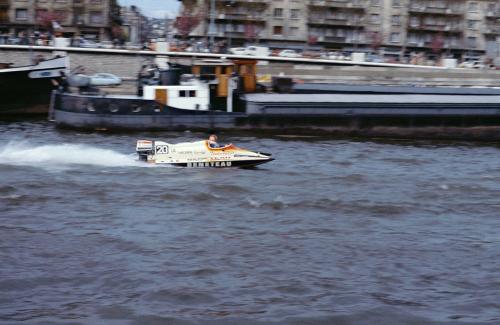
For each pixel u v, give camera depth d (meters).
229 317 19.73
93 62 80.06
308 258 24.41
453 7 121.75
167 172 37.03
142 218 28.67
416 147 54.69
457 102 59.59
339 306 20.64
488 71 72.88
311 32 119.38
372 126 58.62
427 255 25.23
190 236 26.44
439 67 87.31
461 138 60.00
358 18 120.06
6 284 21.52
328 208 31.22
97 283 21.83
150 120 56.16
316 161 44.53
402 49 121.38
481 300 21.34
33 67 65.44
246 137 55.78
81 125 56.19
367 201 32.84
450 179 39.84
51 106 58.88
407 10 121.00
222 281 22.17
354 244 26.11
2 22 109.31
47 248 24.66
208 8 117.12
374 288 22.00
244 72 60.28
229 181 35.50
